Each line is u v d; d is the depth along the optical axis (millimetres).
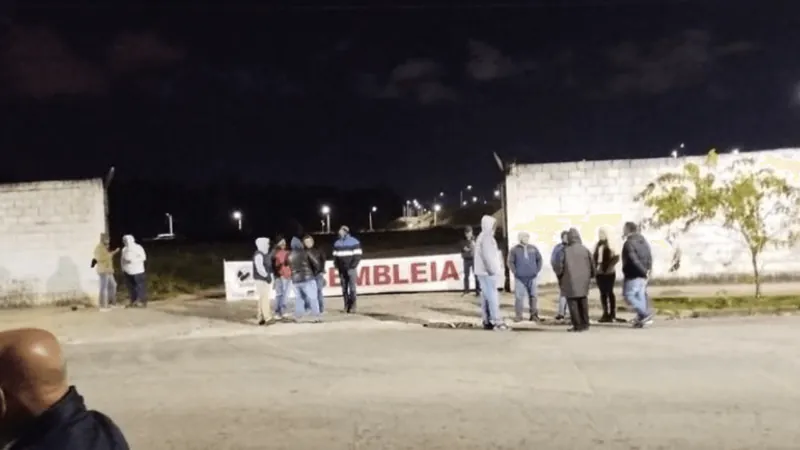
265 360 13242
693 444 7852
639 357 12172
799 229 20781
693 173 19766
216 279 31844
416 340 14641
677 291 20031
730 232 20984
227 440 8586
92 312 20719
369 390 10656
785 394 9680
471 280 22406
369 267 22594
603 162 21234
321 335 15781
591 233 21297
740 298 18234
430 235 77438
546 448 7887
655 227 21141
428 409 9531
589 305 18703
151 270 35375
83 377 12391
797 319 15539
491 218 15695
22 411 2447
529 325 16141
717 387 10125
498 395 10094
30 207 22094
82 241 22078
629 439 8070
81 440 2436
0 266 22125
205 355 14023
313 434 8672
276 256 18328
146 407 10203
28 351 2461
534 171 21406
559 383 10625
